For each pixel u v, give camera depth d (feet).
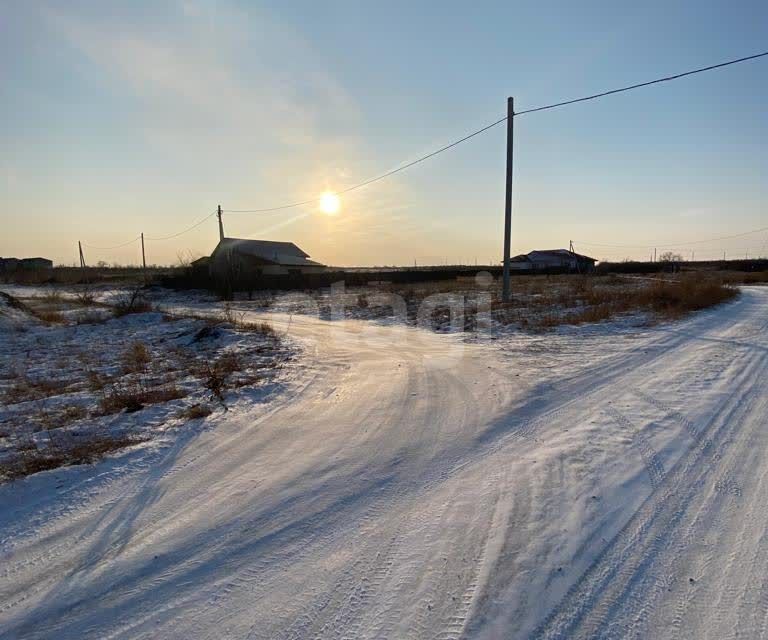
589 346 30.35
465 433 15.65
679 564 8.45
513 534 9.59
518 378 22.62
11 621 7.75
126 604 8.07
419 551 9.19
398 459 13.74
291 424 17.38
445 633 7.13
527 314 48.70
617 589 7.88
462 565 8.68
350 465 13.46
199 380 25.63
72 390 24.82
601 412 16.92
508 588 8.01
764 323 37.68
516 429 15.78
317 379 24.79
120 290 128.67
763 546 8.85
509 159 57.77
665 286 65.00
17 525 10.74
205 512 11.09
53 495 12.12
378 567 8.76
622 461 12.73
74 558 9.46
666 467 12.24
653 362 24.48
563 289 78.43
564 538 9.36
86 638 7.34
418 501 11.18
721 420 15.48
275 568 8.88
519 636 7.00
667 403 17.56
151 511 11.21
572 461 12.90
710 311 46.06
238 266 113.50
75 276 183.83
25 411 20.65
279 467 13.51
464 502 11.00
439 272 140.26
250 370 27.86
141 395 22.12
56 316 61.11
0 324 51.80
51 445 15.81
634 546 9.00
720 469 12.00
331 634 7.22
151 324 57.62
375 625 7.36
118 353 37.27
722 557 8.59
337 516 10.66
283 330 47.57
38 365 32.86
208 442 15.70
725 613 7.30
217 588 8.39
